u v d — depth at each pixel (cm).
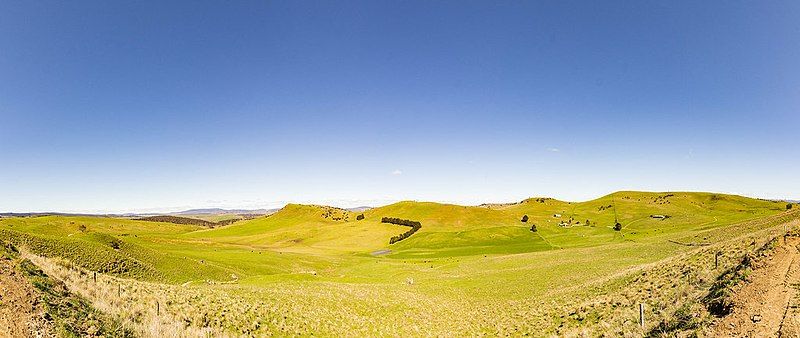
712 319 2094
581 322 3127
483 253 12100
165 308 2606
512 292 5178
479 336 3425
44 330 1605
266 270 8625
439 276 7550
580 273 5528
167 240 12694
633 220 18125
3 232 5009
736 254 3175
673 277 3300
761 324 1855
